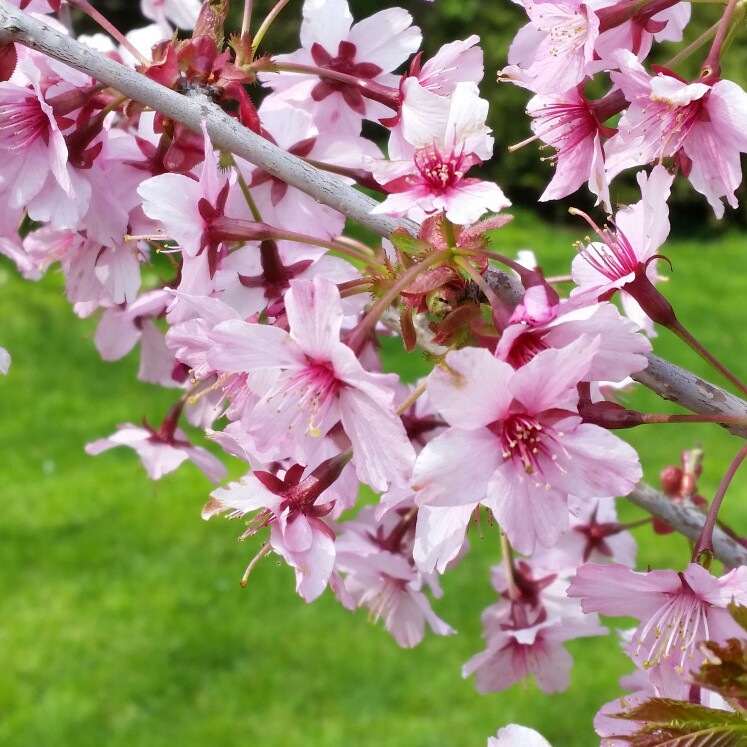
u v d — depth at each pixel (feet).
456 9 9.34
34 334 7.52
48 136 1.61
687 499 1.78
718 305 9.11
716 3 1.56
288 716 4.04
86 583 4.84
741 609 1.36
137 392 6.86
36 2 1.68
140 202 1.66
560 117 1.60
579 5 1.57
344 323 1.66
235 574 4.93
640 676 1.73
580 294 1.50
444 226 1.45
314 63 1.71
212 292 1.62
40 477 5.74
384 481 1.45
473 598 4.69
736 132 1.54
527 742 1.54
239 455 1.56
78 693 4.13
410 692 4.17
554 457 1.41
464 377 1.39
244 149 1.54
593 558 1.91
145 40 1.86
